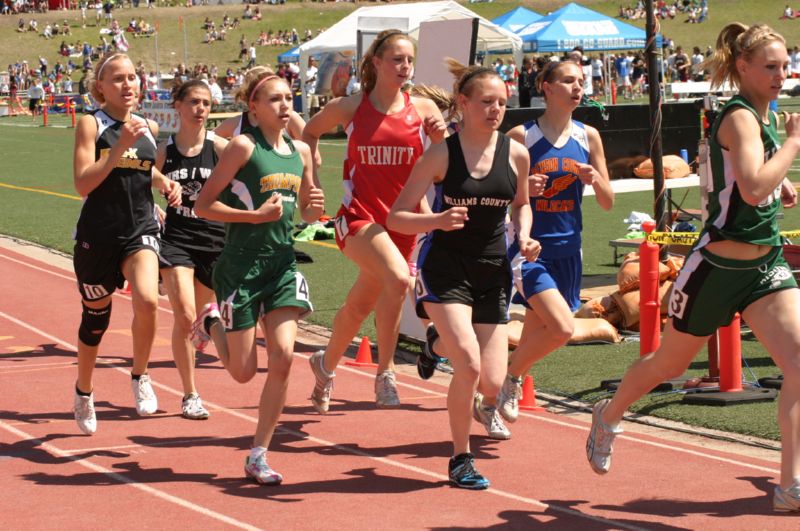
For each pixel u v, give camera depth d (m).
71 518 8.06
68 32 118.81
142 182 10.30
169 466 9.44
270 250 8.95
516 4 118.38
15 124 71.81
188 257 11.38
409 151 10.27
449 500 8.40
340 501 8.39
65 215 29.70
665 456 9.64
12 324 16.52
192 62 112.50
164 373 13.29
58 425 10.91
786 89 44.94
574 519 7.91
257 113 9.02
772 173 7.25
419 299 8.75
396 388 11.68
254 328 8.98
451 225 8.20
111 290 10.35
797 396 7.53
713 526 7.68
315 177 10.03
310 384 12.78
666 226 15.91
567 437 10.38
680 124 19.11
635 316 15.15
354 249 9.98
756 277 7.61
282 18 123.38
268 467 8.87
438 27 14.38
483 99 8.48
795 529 7.57
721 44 7.77
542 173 10.53
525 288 10.08
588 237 24.64
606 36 51.03
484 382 8.76
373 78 10.35
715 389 11.55
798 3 110.06
